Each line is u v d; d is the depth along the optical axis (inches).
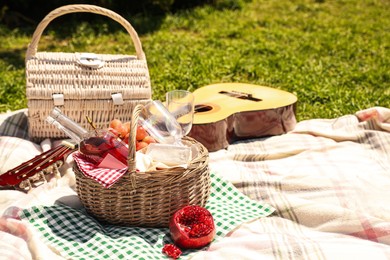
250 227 110.3
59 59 141.7
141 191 102.3
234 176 128.7
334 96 202.5
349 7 370.0
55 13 138.6
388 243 104.7
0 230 104.8
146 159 105.2
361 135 150.9
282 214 114.8
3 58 265.3
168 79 222.5
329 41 287.1
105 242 101.0
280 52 265.0
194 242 101.0
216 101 154.3
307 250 99.7
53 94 135.8
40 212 108.0
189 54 259.3
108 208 104.7
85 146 106.2
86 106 138.5
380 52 269.3
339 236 107.8
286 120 152.7
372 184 125.0
